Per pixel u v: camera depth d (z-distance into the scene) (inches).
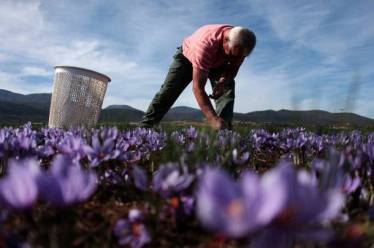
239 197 39.7
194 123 235.9
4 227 61.0
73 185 52.2
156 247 70.0
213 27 238.7
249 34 225.3
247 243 57.1
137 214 69.6
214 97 264.4
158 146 168.2
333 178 63.4
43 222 59.6
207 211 37.8
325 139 191.6
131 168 134.7
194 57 235.6
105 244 67.6
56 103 343.3
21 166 51.0
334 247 49.5
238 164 111.6
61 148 106.0
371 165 97.0
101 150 99.1
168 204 79.1
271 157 191.0
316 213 41.7
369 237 56.9
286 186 39.7
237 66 255.4
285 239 41.6
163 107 292.8
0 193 50.8
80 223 78.4
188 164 96.0
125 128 288.7
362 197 84.6
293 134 231.0
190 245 70.6
